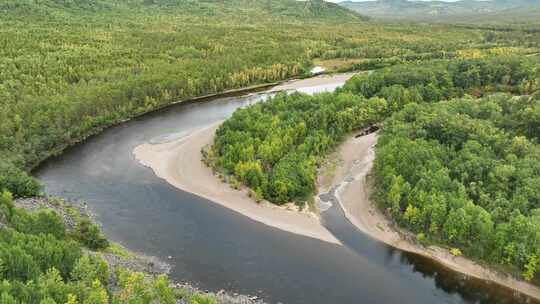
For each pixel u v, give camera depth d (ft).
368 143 414.41
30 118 387.75
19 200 287.07
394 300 228.84
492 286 237.45
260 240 271.69
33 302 170.60
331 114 418.31
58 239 232.73
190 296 215.10
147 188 329.52
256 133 369.30
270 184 313.94
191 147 397.60
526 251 233.96
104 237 262.88
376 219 293.84
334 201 317.63
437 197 269.44
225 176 340.59
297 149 356.59
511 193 279.08
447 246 262.06
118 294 194.29
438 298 231.71
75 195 317.42
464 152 314.55
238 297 222.48
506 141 328.49
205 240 269.44
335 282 238.89
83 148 399.44
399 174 306.14
